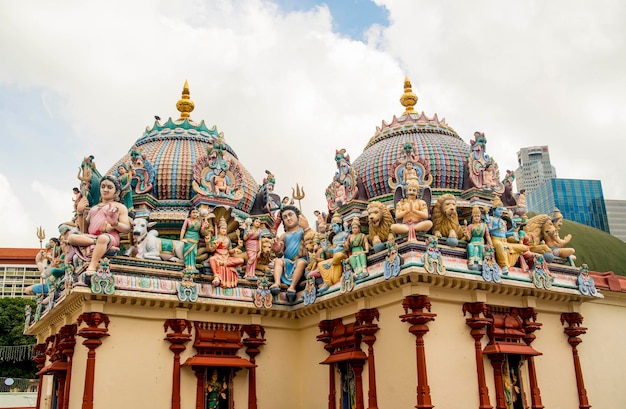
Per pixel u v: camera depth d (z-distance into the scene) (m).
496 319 19.97
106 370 19.53
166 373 20.66
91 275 19.38
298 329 24.11
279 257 25.11
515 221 24.95
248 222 24.06
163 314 21.02
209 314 22.02
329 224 25.34
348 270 20.30
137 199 24.95
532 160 133.62
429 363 17.94
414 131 27.05
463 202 24.12
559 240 23.44
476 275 18.98
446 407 17.88
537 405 20.08
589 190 97.56
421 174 23.41
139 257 21.75
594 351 23.28
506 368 19.92
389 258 18.50
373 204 20.28
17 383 43.38
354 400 20.45
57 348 22.80
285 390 23.08
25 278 76.19
